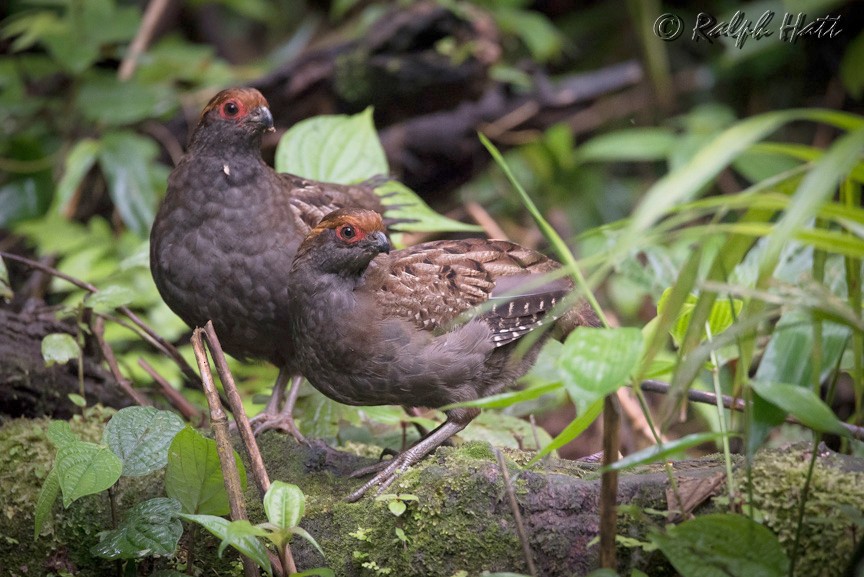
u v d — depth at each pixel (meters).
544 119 13.48
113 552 5.47
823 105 14.52
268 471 6.68
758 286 4.29
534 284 4.39
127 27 12.65
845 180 4.66
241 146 7.33
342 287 6.61
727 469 5.11
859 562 4.80
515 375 7.23
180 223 7.38
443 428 6.79
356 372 6.65
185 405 8.40
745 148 4.14
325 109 12.30
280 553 5.26
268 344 7.70
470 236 13.76
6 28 12.76
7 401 7.71
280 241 7.41
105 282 10.38
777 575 4.67
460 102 12.46
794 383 5.32
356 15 15.50
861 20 13.37
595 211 14.23
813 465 4.93
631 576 5.01
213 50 14.41
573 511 5.50
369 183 8.91
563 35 15.92
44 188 12.53
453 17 11.78
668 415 4.42
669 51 15.35
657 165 15.07
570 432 4.68
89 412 7.21
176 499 5.70
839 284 6.90
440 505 5.59
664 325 4.53
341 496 6.33
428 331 6.66
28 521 6.14
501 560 5.50
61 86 13.35
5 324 7.79
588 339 4.30
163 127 12.99
